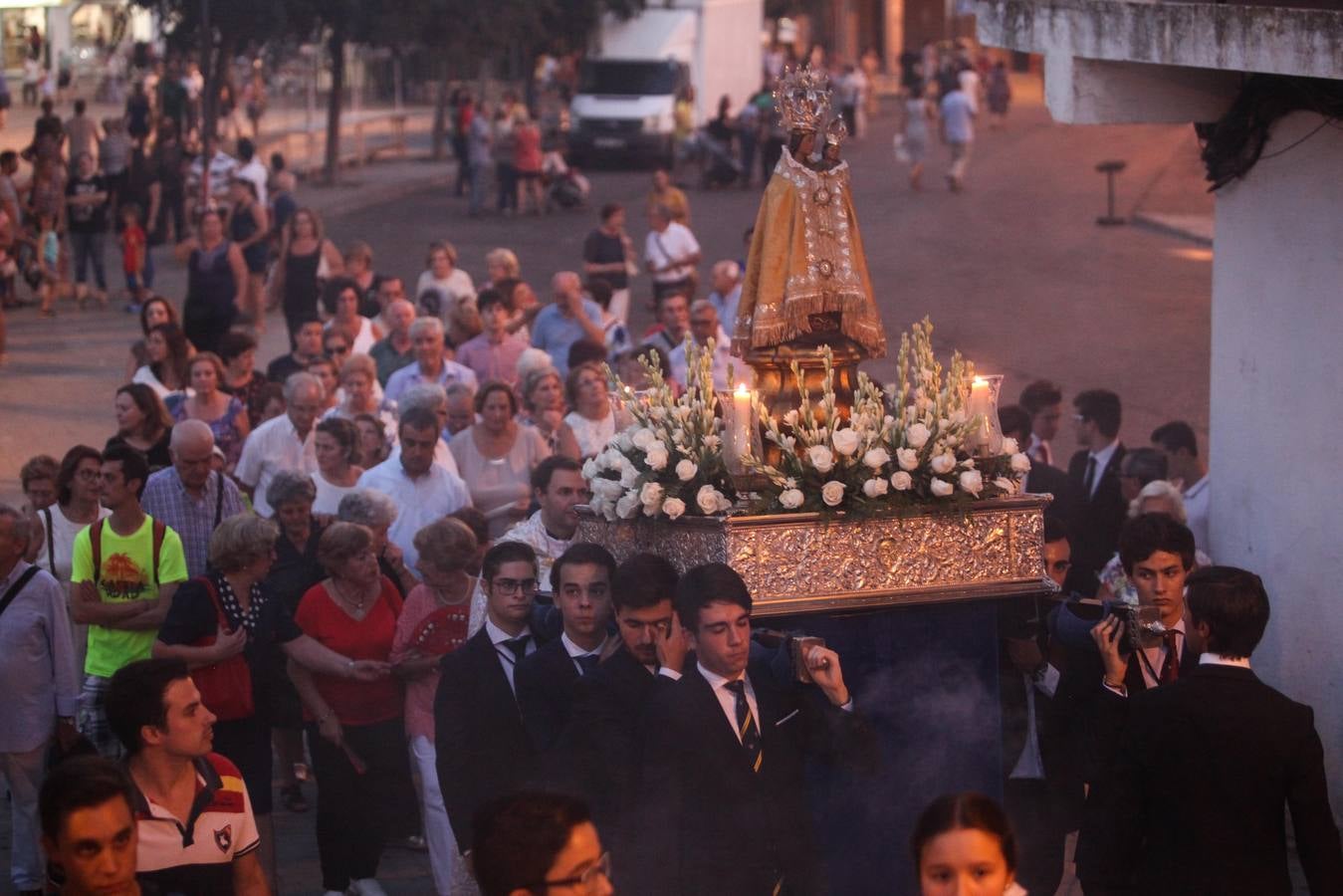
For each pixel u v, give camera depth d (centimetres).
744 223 5853
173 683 1034
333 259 3412
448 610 1470
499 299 2673
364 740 1482
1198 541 1794
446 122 8912
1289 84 1520
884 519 1077
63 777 900
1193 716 1010
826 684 1033
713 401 1121
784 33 12388
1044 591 1118
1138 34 1528
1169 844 1019
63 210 4359
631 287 4766
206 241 3316
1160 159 7381
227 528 1434
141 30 9812
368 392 2162
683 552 1102
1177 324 4112
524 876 721
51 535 1736
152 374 2394
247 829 1076
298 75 7888
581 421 2050
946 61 11238
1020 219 5872
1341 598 1517
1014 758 1226
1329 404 1516
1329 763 1531
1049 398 2022
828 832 1102
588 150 7512
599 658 1108
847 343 1142
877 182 7031
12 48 9431
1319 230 1514
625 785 1034
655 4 7769
